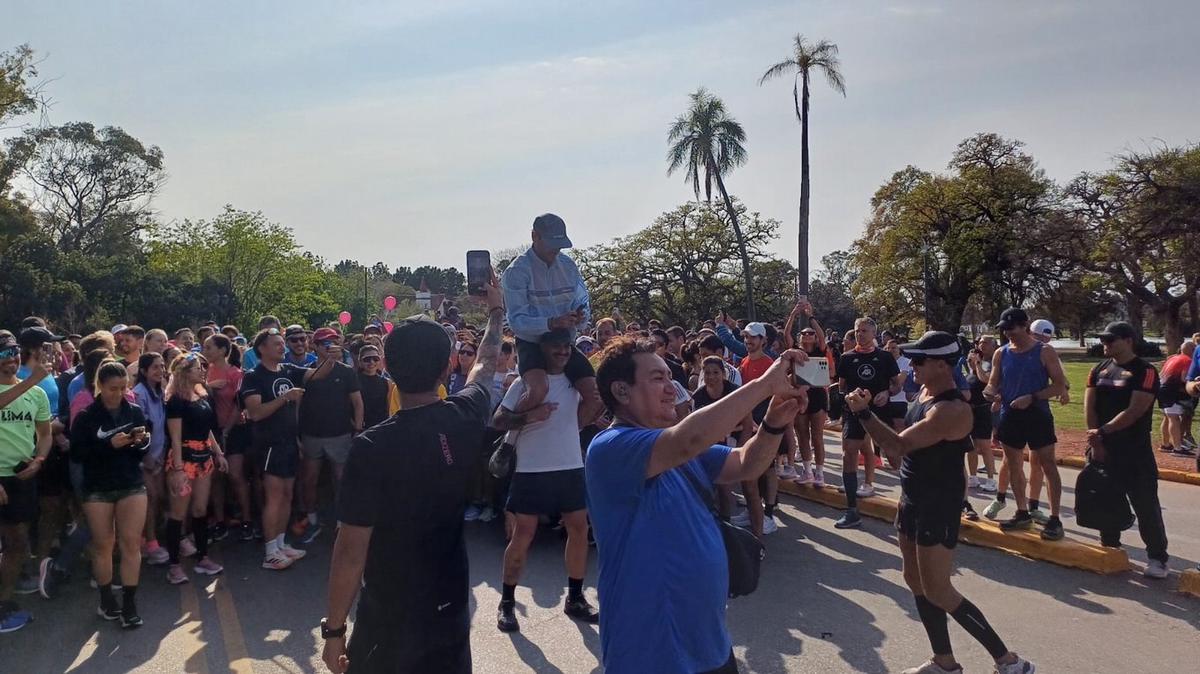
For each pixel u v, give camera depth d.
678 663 2.36
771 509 7.79
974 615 4.32
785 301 47.47
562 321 5.38
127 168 61.25
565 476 5.39
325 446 7.38
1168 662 4.77
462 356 9.48
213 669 4.85
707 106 40.34
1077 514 6.54
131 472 5.47
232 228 51.75
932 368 4.29
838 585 6.25
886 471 10.91
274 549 6.80
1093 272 39.59
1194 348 12.14
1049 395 6.80
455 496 2.82
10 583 5.52
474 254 3.54
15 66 33.38
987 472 9.47
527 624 5.52
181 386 6.55
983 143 50.47
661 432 2.38
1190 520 8.17
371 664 2.69
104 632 5.42
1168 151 34.81
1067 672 4.64
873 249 54.31
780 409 2.46
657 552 2.41
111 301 44.16
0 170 38.66
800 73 34.28
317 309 56.06
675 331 10.13
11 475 5.54
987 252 46.59
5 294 39.25
